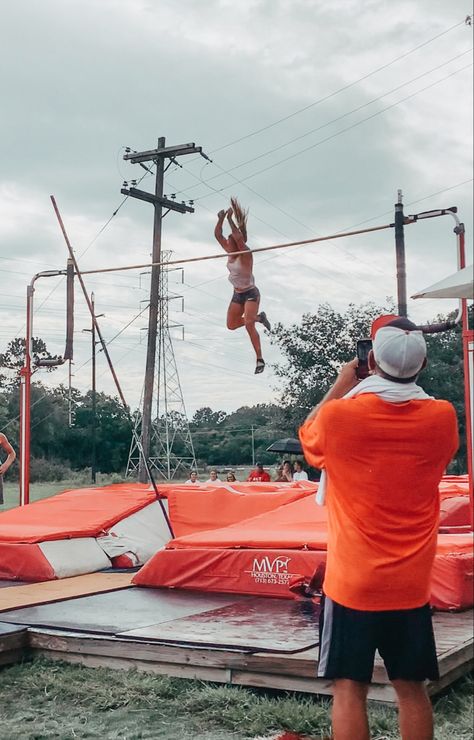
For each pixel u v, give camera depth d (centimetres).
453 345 3797
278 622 620
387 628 332
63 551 934
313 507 887
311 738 454
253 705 497
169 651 555
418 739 333
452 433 342
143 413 2572
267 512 959
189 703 508
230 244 860
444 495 923
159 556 821
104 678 557
